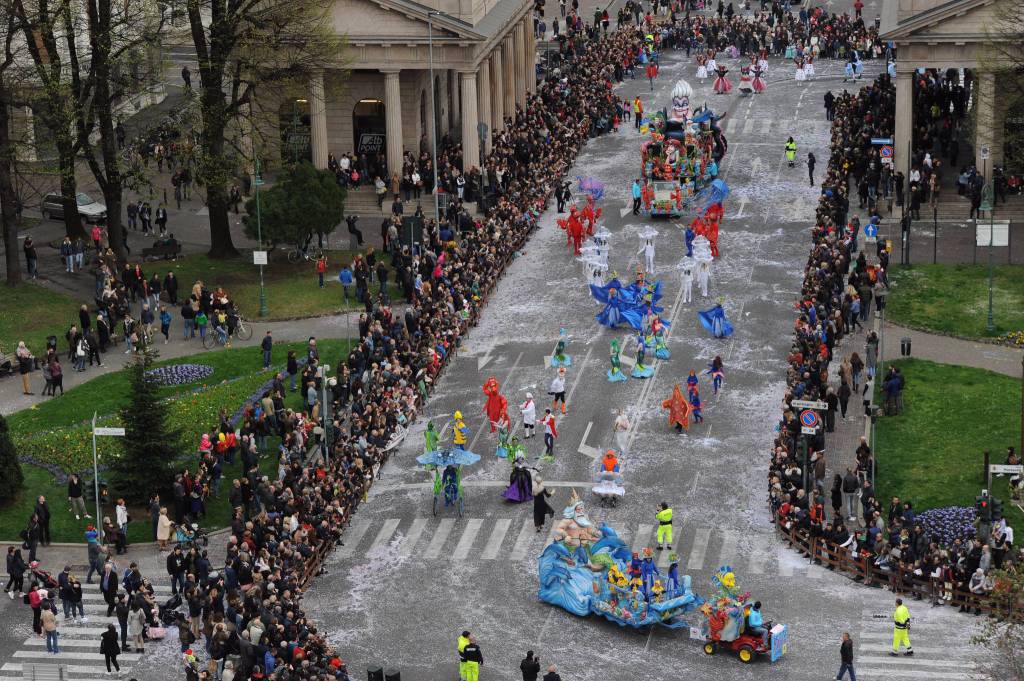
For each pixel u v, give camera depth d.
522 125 190.50
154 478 118.81
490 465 123.69
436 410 132.25
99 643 104.81
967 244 162.38
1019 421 126.19
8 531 117.12
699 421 128.25
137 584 105.38
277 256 164.62
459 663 100.38
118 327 147.50
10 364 139.75
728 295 151.50
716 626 99.88
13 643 104.62
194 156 160.00
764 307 148.62
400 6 172.25
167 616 105.56
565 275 158.00
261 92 171.25
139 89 160.75
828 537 109.81
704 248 150.38
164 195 171.50
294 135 171.62
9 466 119.44
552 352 141.50
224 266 162.12
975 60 167.62
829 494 118.38
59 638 105.19
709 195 172.75
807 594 106.31
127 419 118.62
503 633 103.50
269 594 102.38
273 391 127.75
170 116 170.25
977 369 135.62
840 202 162.38
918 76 193.00
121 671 101.62
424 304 143.75
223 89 192.25
